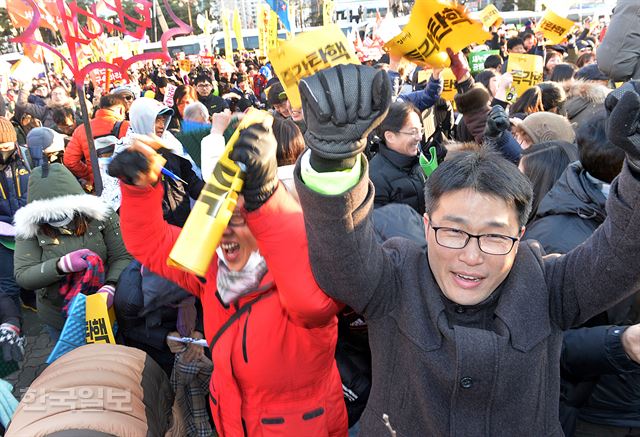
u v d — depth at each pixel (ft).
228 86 38.81
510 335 4.07
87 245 10.06
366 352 7.46
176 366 8.41
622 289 3.83
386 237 6.77
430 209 4.21
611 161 5.57
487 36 10.00
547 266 4.39
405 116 10.24
